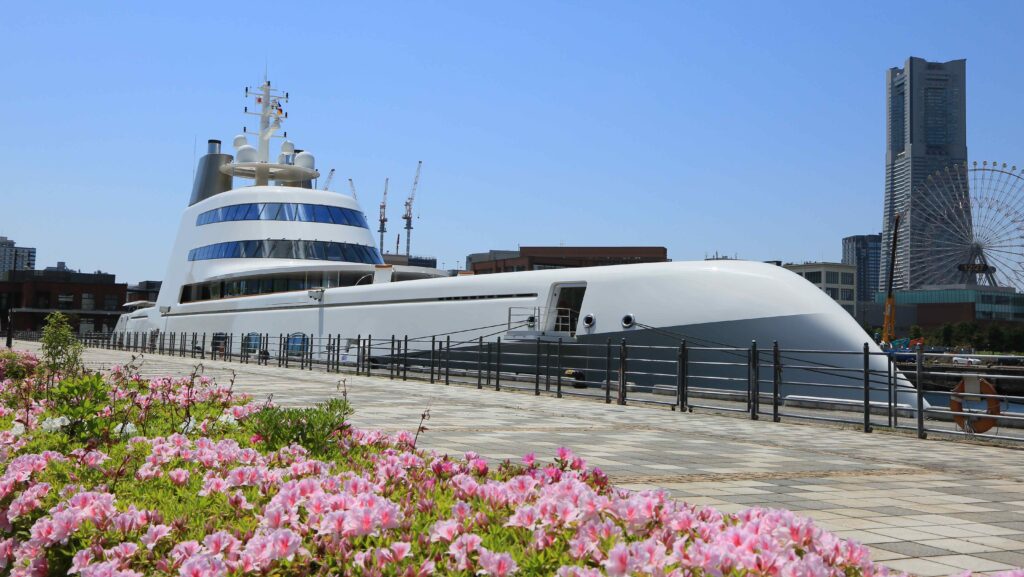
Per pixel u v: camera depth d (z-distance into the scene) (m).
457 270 36.91
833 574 3.39
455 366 28.61
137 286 116.06
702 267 22.83
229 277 39.78
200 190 48.41
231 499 4.70
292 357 37.03
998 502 7.82
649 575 3.18
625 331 23.20
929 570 5.23
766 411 18.36
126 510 4.52
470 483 4.86
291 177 46.91
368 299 33.25
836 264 105.88
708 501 7.39
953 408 14.50
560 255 103.81
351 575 3.48
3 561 4.10
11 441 7.24
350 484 4.75
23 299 104.06
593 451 10.68
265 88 46.75
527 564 3.55
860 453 11.66
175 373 27.12
